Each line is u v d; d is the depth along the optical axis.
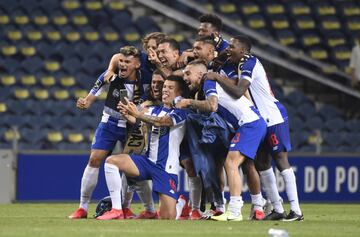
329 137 56.50
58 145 54.50
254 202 29.52
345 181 45.44
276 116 28.88
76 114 57.03
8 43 61.91
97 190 43.16
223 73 29.03
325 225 26.81
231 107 28.17
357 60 57.34
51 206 39.97
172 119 28.53
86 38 62.28
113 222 26.97
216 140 28.97
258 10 64.44
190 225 25.70
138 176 28.97
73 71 60.25
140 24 63.28
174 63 29.84
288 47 62.44
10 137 55.31
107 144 29.92
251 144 28.00
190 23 62.88
